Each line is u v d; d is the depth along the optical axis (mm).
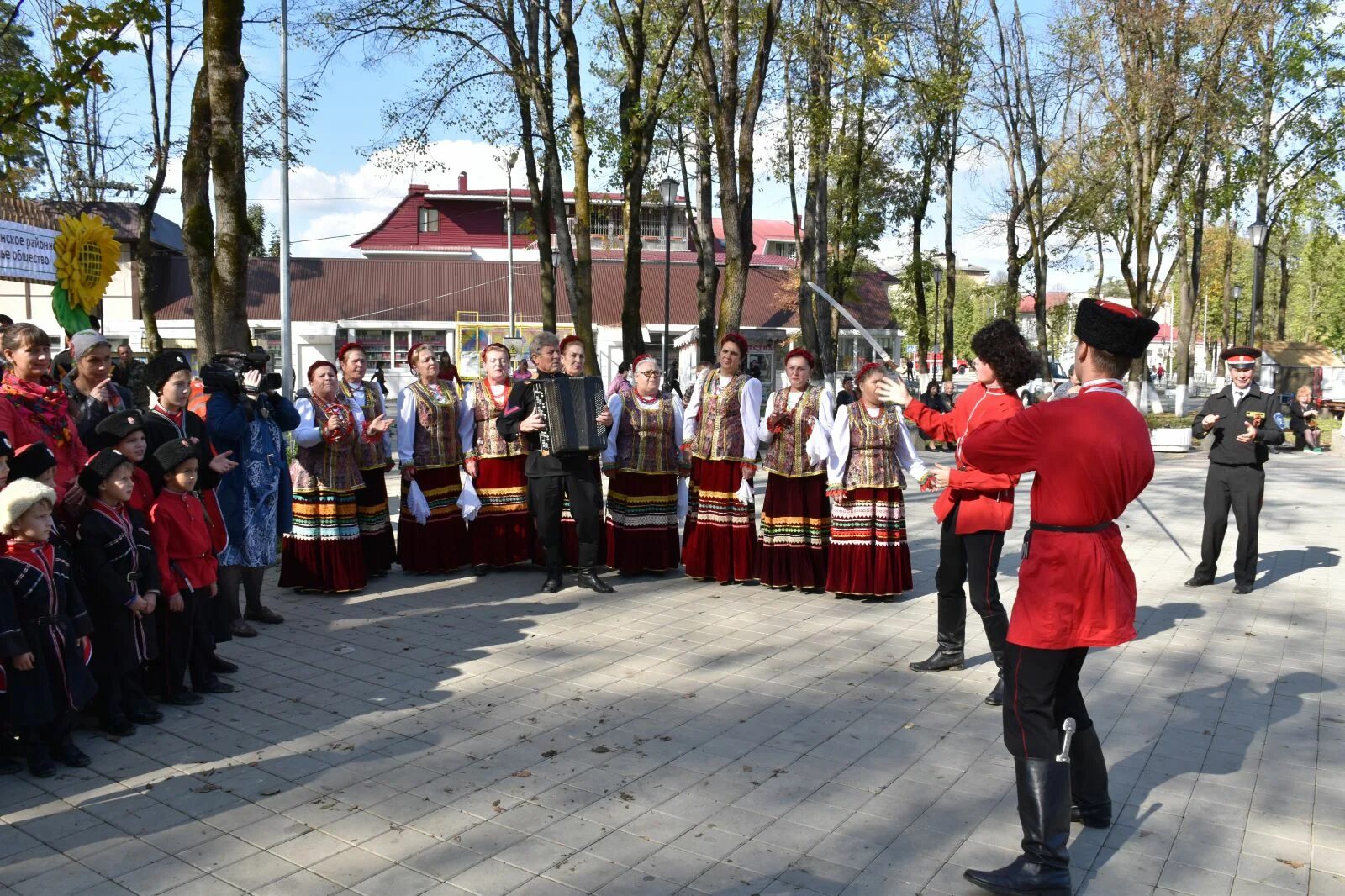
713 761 4754
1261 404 8125
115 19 10578
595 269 41688
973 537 5543
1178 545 9172
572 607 7691
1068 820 3600
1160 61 24797
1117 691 5828
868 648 6648
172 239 37719
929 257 34250
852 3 15656
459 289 39312
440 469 8695
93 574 4965
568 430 7844
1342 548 10328
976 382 5527
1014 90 28797
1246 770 4711
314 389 7816
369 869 3738
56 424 5406
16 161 12602
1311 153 30922
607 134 15961
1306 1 27562
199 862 3797
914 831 4059
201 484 6098
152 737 5055
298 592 8070
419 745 4938
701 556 8547
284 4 13281
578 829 4059
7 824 4105
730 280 12305
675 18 15562
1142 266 25438
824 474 8086
